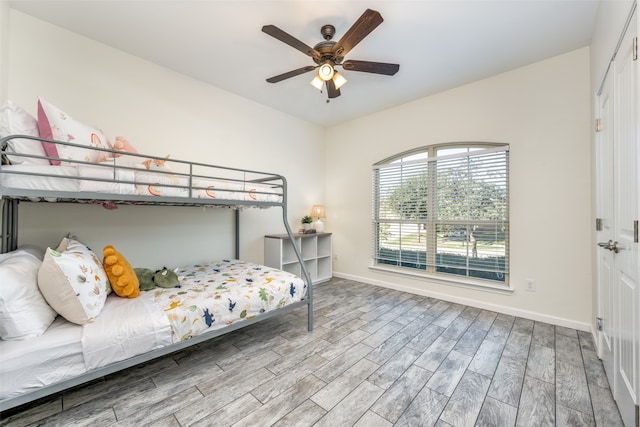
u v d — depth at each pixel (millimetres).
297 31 2195
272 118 3811
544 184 2605
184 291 2057
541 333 2355
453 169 3223
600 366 1843
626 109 1354
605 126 1812
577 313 2443
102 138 1925
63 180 1467
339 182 4457
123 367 1460
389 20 2029
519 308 2744
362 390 1604
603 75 1810
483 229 3004
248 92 3332
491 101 2906
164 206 2762
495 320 2648
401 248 3703
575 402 1498
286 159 4020
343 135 4398
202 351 2064
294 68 2781
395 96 3400
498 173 2906
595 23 2029
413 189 3582
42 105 1579
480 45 2350
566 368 1821
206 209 3137
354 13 1978
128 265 2057
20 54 2012
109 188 1619
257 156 3631
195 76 2955
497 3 1861
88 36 2297
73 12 2010
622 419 1358
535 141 2648
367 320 2654
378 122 3936
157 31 2221
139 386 1639
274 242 3541
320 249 4211
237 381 1690
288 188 4055
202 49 2463
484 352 2039
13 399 1164
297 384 1659
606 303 1798
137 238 2611
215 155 3191
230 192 2215
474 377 1729
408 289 3588
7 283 1241
